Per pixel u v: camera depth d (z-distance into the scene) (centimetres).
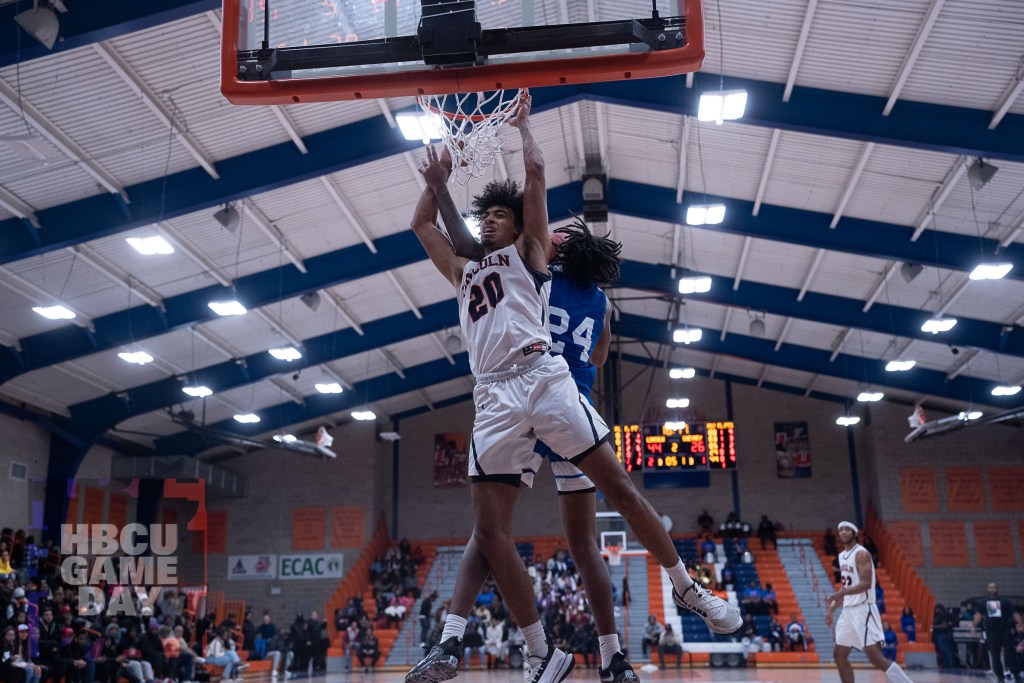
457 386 3619
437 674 346
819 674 2294
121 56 1314
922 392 2847
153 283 2047
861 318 2373
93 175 1589
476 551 373
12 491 2425
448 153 431
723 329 2922
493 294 367
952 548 3275
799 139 1700
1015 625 2088
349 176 1812
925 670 2591
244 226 1898
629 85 1588
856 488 3522
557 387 352
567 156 1998
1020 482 3300
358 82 406
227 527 3575
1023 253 1866
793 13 1365
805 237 1969
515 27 405
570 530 416
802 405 3616
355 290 2378
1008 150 1473
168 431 3091
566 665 384
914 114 1510
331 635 3145
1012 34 1304
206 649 2461
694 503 3572
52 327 2134
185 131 1530
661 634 2803
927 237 1920
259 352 2623
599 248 399
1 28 1187
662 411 3625
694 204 2008
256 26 419
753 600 3048
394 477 3725
